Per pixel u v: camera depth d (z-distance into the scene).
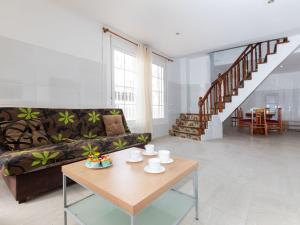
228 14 3.21
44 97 2.77
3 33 2.37
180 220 1.26
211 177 2.27
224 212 1.53
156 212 1.34
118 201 0.93
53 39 2.88
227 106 5.12
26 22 2.58
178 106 6.30
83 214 1.32
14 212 1.53
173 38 4.28
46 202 1.69
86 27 3.35
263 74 4.60
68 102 3.07
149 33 3.99
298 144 4.19
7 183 1.93
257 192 1.87
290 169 2.52
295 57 5.41
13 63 2.46
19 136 2.03
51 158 1.80
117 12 3.15
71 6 2.98
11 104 2.44
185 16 3.27
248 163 2.80
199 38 4.29
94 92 3.49
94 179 1.17
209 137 4.88
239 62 5.05
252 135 5.55
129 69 4.28
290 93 7.67
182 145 4.12
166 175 1.24
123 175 1.24
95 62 3.51
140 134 2.98
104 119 3.16
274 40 4.48
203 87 6.16
